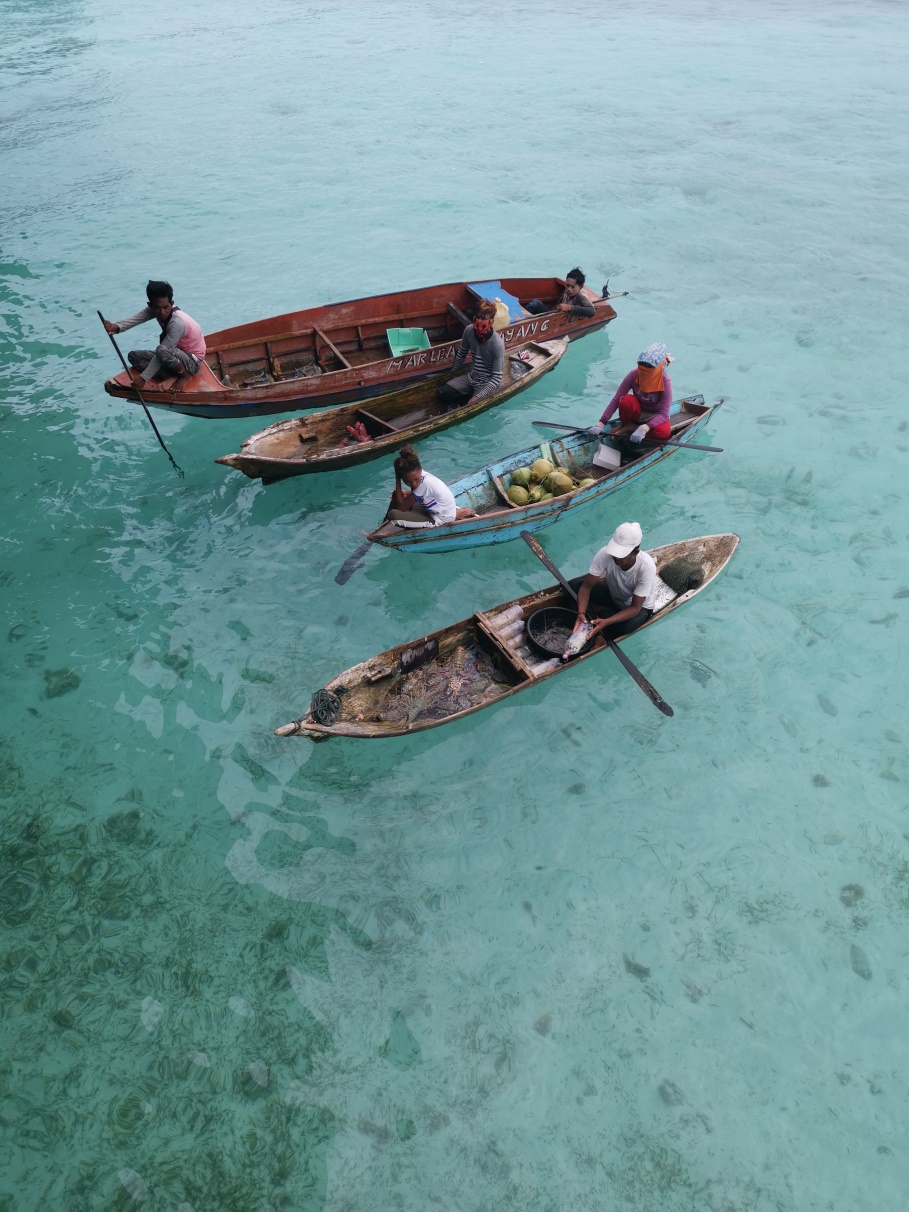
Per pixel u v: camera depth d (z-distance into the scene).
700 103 21.64
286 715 7.02
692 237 14.90
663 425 8.55
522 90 23.08
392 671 6.79
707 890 5.76
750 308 12.68
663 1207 4.38
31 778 6.57
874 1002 5.15
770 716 6.88
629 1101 4.78
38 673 7.42
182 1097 4.84
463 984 5.32
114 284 14.09
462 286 11.33
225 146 19.95
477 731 6.84
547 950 5.47
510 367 10.32
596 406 10.66
